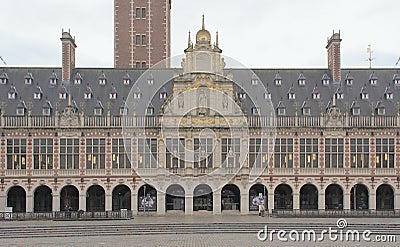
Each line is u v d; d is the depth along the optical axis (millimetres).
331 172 77875
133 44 89438
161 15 89812
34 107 78625
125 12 89562
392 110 79688
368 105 80312
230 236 53719
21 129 76750
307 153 78312
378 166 77938
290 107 80375
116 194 79062
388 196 79562
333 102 79438
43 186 77875
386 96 80812
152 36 89625
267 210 77688
